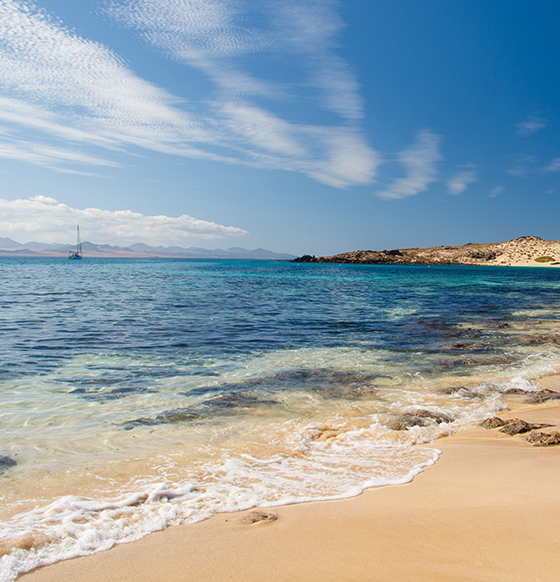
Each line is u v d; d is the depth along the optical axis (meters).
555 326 17.11
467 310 22.98
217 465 4.96
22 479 4.51
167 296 28.61
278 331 15.37
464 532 3.42
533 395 8.20
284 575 2.88
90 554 3.17
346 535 3.40
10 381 8.66
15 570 2.94
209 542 3.32
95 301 24.61
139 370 9.72
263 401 7.59
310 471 4.82
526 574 2.83
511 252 178.50
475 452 5.48
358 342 13.44
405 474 4.73
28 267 89.56
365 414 6.96
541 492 4.22
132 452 5.32
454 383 8.95
